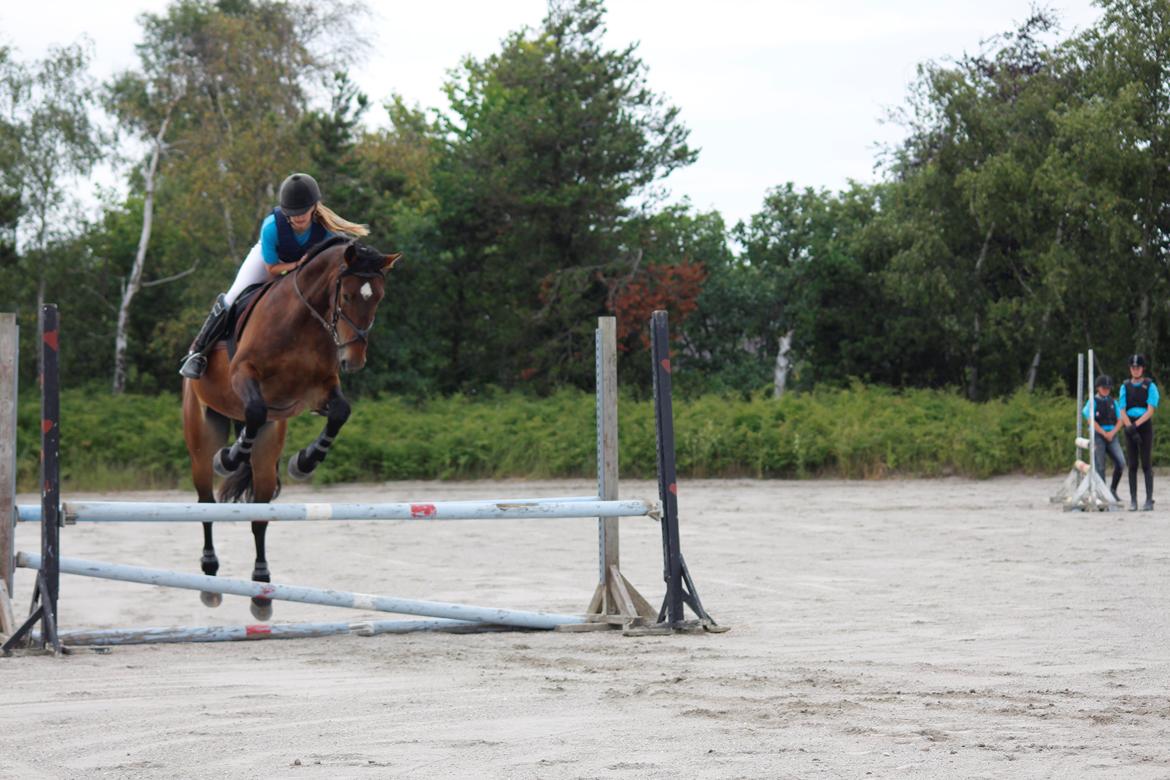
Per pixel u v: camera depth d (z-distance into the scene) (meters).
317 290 8.34
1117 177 34.62
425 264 42.12
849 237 43.53
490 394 41.88
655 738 5.00
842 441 27.05
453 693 6.11
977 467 26.42
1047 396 30.70
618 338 40.09
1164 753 4.64
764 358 45.50
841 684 6.22
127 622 10.01
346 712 5.61
